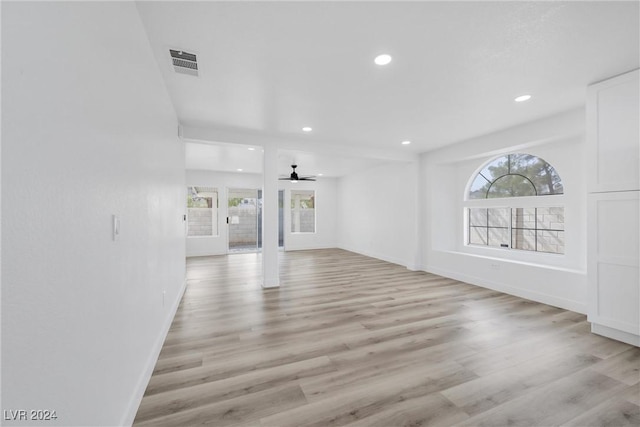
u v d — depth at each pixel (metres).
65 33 0.84
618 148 2.40
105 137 1.15
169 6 1.56
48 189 0.75
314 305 3.46
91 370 1.01
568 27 1.76
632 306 2.37
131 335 1.50
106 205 1.16
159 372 1.99
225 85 2.52
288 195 8.66
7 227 0.60
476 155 4.35
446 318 3.02
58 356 0.80
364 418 1.55
